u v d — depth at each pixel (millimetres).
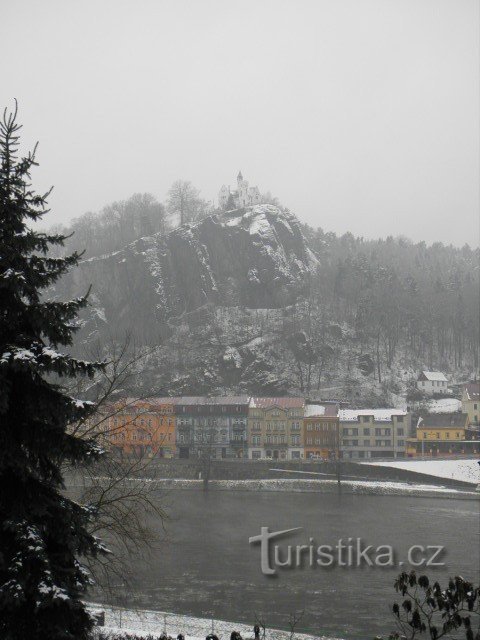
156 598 51594
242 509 99250
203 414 171375
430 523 88188
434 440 170500
